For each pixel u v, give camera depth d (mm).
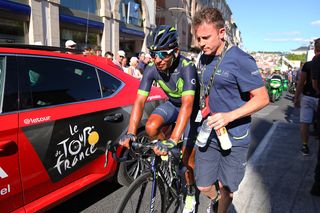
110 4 13305
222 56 1864
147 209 2094
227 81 1868
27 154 2111
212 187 2268
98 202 2957
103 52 13125
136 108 2293
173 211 2420
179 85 2225
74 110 2518
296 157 4387
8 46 2318
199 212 2814
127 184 3131
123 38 15750
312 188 3152
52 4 9875
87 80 2811
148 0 17094
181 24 25578
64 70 2627
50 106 2369
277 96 12555
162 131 2619
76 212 2771
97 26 12531
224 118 1766
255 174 3715
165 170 2209
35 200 2232
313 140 5367
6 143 1963
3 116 2037
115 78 3137
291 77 18719
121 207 1875
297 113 8844
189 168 2434
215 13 1795
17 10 8578
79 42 11758
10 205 2043
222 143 1866
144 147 1884
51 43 10000
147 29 17094
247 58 1813
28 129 2127
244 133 1983
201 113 2047
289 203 3004
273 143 5141
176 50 2021
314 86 3814
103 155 2779
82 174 2617
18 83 2223
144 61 6539
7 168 1983
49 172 2285
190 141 2369
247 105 1790
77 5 11641
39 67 2428
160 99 3598
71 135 2447
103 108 2781
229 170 2066
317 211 2857
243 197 3113
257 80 1799
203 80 1993
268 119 7617
